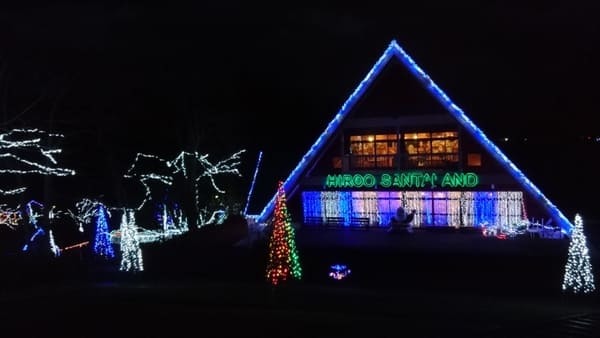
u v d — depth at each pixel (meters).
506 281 27.59
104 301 23.38
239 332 15.02
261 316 18.31
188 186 47.03
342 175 39.44
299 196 41.16
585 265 24.27
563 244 31.66
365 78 38.47
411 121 37.97
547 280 26.98
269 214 41.06
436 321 16.61
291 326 15.65
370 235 36.84
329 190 39.97
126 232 35.22
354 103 39.03
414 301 22.11
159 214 49.41
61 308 21.30
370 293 24.77
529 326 10.28
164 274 33.56
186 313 19.42
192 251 37.50
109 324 17.08
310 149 40.12
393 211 39.09
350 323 16.02
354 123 39.31
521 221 35.34
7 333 16.02
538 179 35.22
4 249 39.53
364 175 38.94
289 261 29.08
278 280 28.91
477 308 20.02
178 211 48.38
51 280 31.56
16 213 39.56
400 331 12.84
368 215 39.69
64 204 46.25
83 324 17.19
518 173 35.16
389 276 29.94
